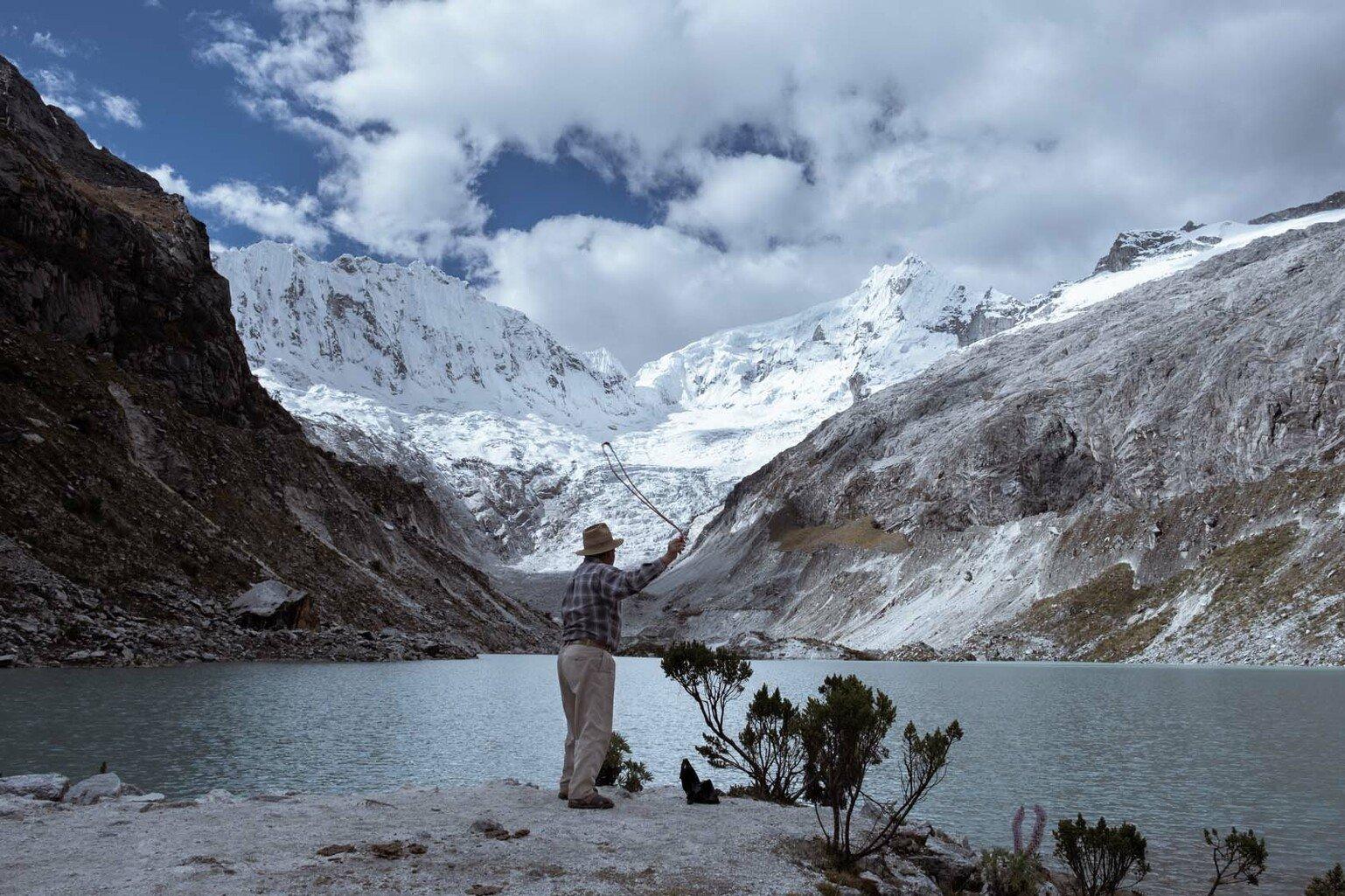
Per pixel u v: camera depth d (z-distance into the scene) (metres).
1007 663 97.50
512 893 5.62
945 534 155.88
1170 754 22.48
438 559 108.38
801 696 38.78
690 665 12.38
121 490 53.06
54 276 62.28
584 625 9.02
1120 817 15.09
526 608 135.88
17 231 61.38
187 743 18.03
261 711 24.70
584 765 8.75
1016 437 158.50
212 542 57.34
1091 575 119.31
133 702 25.11
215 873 5.70
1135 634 100.00
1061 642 105.81
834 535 184.12
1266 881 11.55
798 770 11.91
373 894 5.43
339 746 18.97
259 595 54.06
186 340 75.88
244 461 74.00
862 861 7.80
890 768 20.11
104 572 46.22
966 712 33.94
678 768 18.61
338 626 59.47
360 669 47.41
